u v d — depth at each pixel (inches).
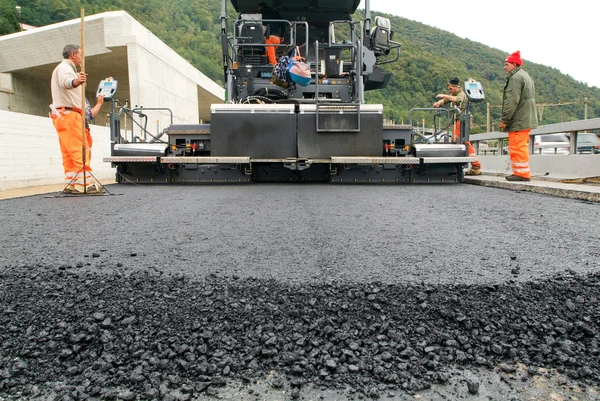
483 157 433.4
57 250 97.5
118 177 279.3
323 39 314.8
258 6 306.3
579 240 107.0
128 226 126.0
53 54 810.2
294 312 64.3
